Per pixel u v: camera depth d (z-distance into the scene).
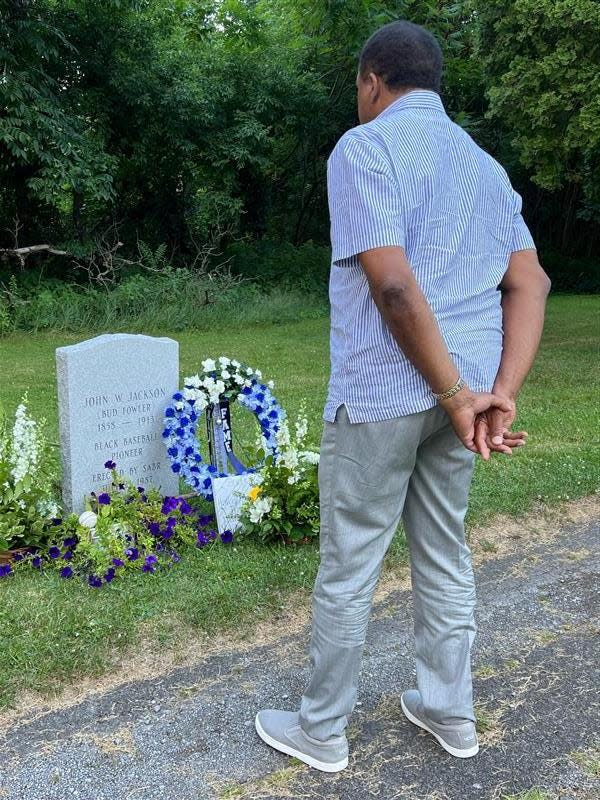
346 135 1.88
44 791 2.16
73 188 14.70
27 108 13.21
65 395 3.94
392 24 2.01
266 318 14.95
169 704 2.57
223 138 17.25
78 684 2.69
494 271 2.00
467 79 20.16
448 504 2.10
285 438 4.03
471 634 2.24
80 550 3.58
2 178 15.55
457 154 1.94
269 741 2.31
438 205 1.86
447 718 2.24
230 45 18.33
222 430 4.27
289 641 2.98
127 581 3.41
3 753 2.32
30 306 13.39
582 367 9.14
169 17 16.34
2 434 4.16
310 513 3.85
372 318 1.86
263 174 19.81
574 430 5.98
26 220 16.06
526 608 3.25
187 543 3.75
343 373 1.93
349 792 2.12
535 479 4.75
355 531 2.00
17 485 3.70
